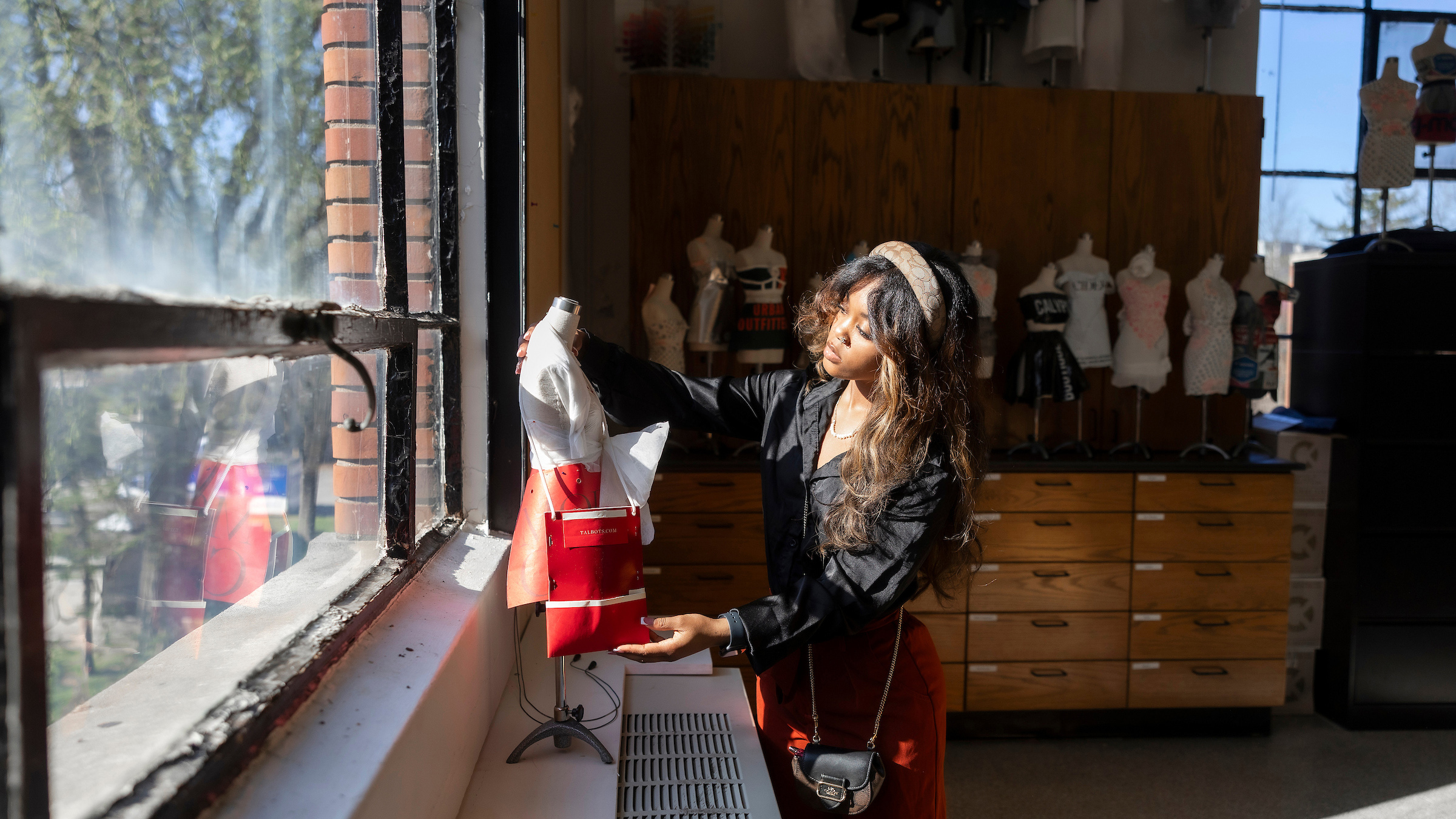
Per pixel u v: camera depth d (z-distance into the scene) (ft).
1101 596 9.94
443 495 4.91
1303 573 11.03
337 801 2.14
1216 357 10.28
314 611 3.05
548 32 7.05
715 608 9.74
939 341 3.90
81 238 1.70
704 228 10.61
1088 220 11.02
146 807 1.75
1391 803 8.79
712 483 9.65
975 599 9.87
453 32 4.73
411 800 2.71
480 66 4.81
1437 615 10.48
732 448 10.71
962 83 11.64
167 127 2.01
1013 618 9.90
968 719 10.17
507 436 5.01
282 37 2.68
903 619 4.38
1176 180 11.07
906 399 3.79
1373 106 10.93
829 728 4.31
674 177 10.53
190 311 1.68
